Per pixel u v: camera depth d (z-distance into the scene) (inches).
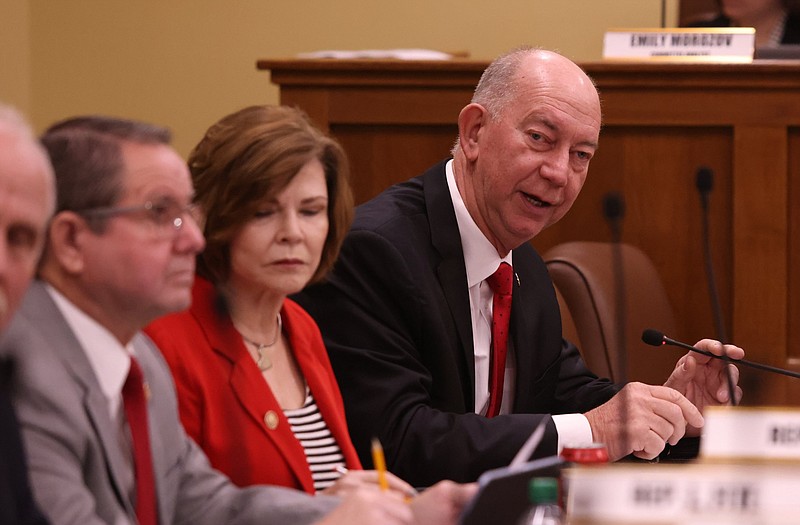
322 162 144.9
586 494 103.5
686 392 190.5
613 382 215.6
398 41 364.2
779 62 245.6
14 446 99.4
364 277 182.9
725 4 301.9
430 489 117.0
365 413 175.5
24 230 91.4
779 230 248.7
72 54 368.8
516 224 190.4
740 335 249.6
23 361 107.0
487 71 195.8
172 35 366.9
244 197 138.9
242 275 143.6
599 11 359.3
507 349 197.0
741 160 249.1
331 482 146.6
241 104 367.2
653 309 240.8
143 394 116.8
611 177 253.0
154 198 110.4
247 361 142.9
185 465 127.9
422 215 192.7
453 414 176.4
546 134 187.5
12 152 90.9
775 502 103.4
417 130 252.4
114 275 109.6
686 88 249.9
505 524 105.2
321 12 364.2
